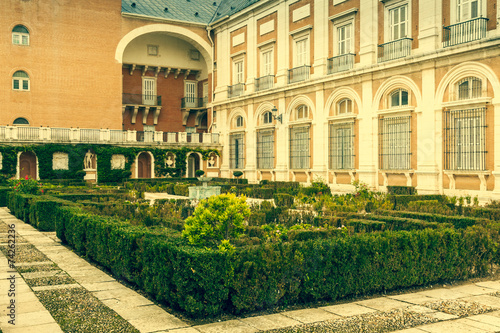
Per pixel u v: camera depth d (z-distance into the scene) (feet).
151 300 23.12
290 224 42.52
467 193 61.52
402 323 19.74
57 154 104.12
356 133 79.46
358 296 24.43
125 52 127.65
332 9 84.94
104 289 24.97
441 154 64.90
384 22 74.90
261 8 103.91
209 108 128.57
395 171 71.51
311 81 87.56
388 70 72.84
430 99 66.44
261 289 21.48
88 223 32.30
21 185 65.82
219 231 23.57
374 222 34.09
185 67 136.87
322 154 86.69
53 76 112.16
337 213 41.32
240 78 113.19
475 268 29.04
